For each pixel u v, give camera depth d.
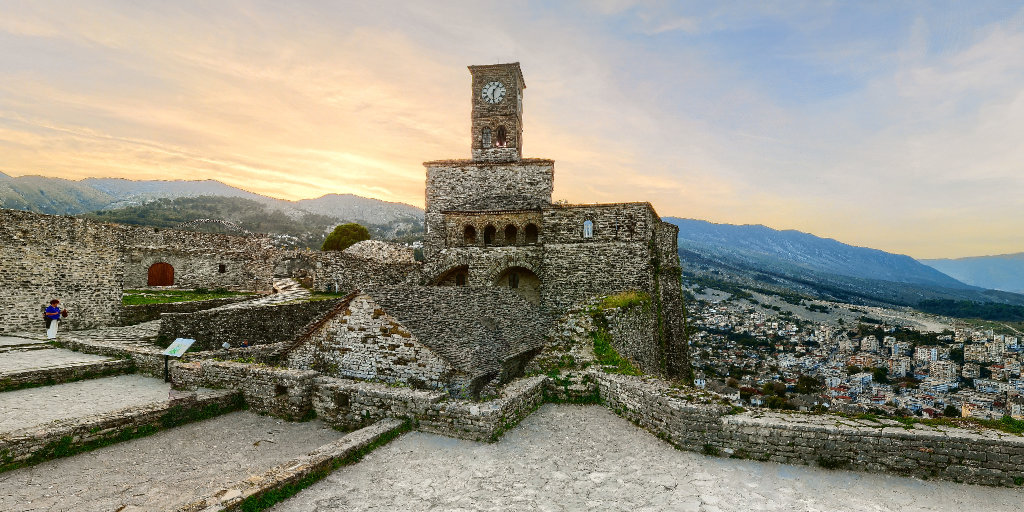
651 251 34.31
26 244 23.34
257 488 8.23
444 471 9.85
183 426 13.12
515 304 22.62
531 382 14.38
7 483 9.41
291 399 13.81
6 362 17.41
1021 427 9.66
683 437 11.00
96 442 11.30
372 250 56.06
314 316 30.56
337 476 9.54
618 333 20.45
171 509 7.44
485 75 43.84
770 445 10.27
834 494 8.85
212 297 34.59
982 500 8.56
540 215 36.00
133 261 35.84
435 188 41.44
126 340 23.28
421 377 14.34
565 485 9.27
